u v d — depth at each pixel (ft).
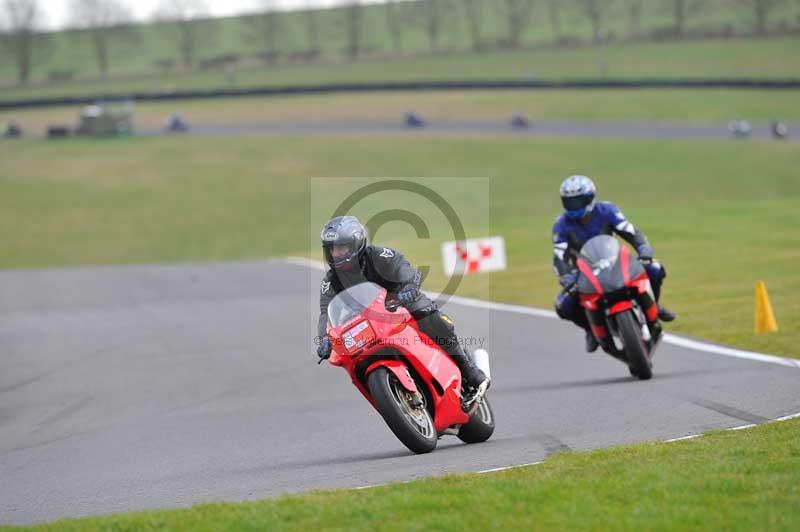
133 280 291.79
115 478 82.17
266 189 592.60
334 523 56.03
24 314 226.79
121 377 142.00
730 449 69.92
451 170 622.95
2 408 125.18
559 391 109.19
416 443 79.66
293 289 248.32
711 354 125.49
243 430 100.37
